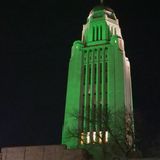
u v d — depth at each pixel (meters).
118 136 67.50
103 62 101.12
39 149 75.50
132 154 61.34
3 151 77.31
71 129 86.62
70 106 94.44
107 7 119.31
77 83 97.94
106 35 108.00
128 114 72.19
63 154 73.50
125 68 105.38
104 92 95.44
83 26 116.44
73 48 105.75
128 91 104.75
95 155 78.25
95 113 83.12
